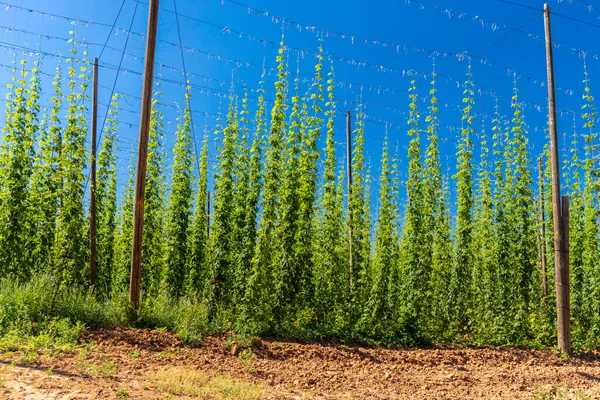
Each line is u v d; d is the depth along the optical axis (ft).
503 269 39.83
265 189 35.65
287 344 31.73
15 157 34.96
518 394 26.53
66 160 35.42
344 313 36.35
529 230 39.91
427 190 38.55
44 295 29.73
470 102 39.06
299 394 23.38
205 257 45.21
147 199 44.80
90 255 39.24
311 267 35.91
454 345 37.60
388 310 37.29
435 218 41.19
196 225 47.37
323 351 31.09
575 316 41.57
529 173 39.96
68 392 18.11
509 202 40.34
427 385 27.04
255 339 30.58
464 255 40.09
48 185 36.78
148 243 45.01
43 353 23.47
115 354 25.27
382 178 39.24
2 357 21.79
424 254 37.88
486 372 30.48
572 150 42.70
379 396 24.45
